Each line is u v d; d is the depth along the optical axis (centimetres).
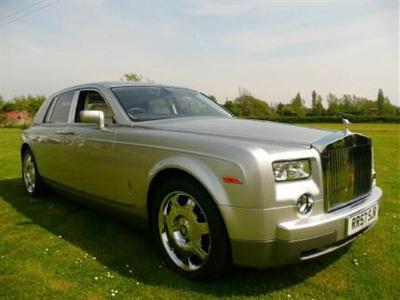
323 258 332
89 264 325
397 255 340
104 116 384
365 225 295
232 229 257
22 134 574
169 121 359
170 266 310
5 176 734
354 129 3000
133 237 385
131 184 339
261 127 323
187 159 283
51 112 510
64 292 280
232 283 289
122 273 308
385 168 846
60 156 450
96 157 379
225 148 266
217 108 447
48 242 376
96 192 389
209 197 272
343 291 279
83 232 402
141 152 325
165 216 314
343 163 288
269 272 306
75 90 459
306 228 250
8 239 386
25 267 321
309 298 270
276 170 253
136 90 406
